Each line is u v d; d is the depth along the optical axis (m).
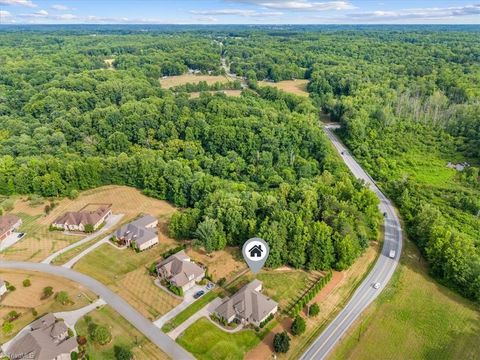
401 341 90.00
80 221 131.50
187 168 162.12
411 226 135.38
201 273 106.44
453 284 107.31
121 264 113.75
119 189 164.62
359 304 100.69
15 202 152.50
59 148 186.75
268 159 177.12
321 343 88.44
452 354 86.94
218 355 84.00
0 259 116.81
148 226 131.88
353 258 112.44
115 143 193.00
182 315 94.31
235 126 195.62
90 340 86.88
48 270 111.38
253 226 117.06
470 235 129.75
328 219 122.12
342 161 190.50
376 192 162.50
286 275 109.31
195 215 126.88
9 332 88.38
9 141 188.25
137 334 88.88
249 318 92.06
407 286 107.94
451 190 158.88
